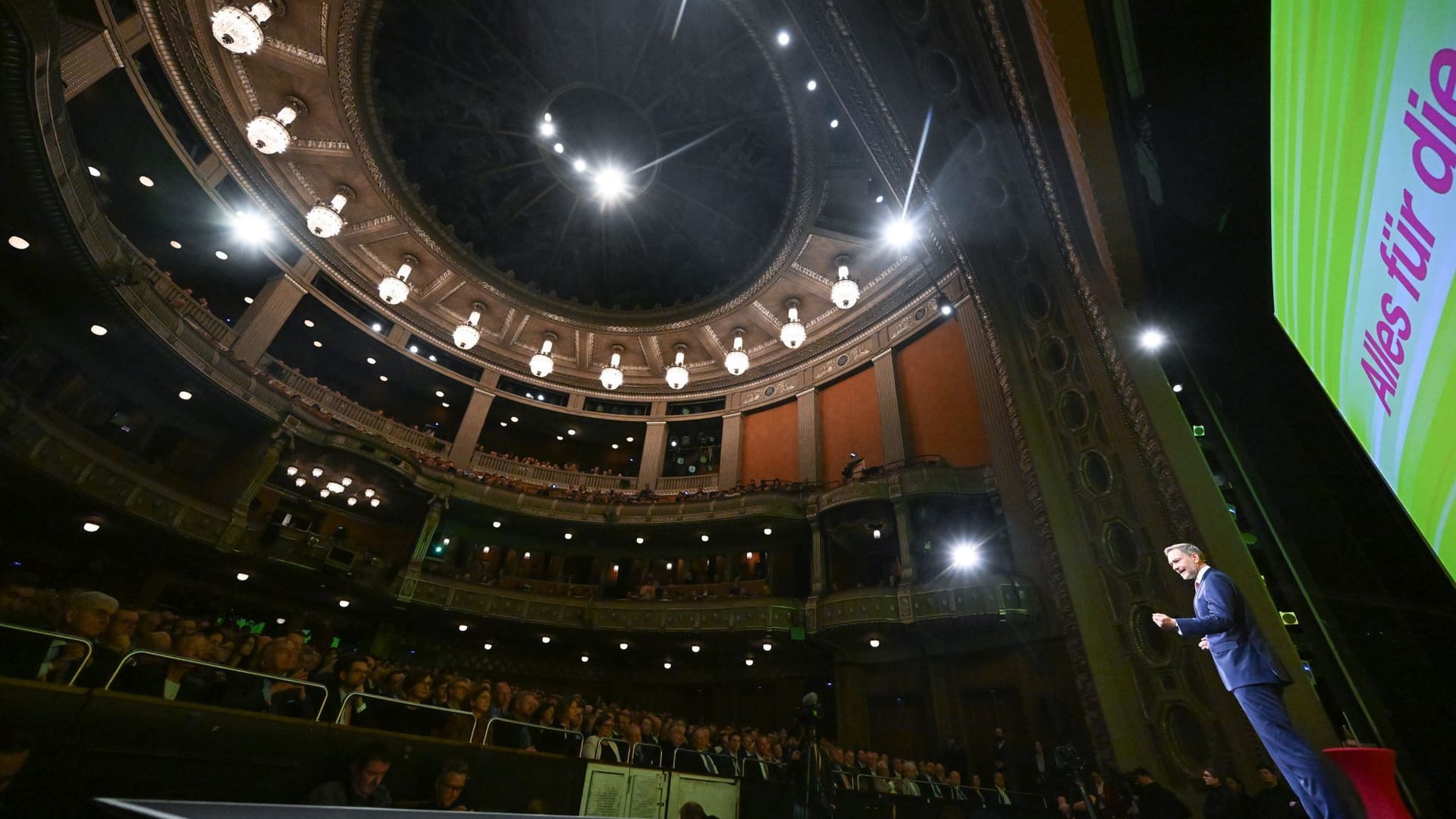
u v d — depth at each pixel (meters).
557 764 6.03
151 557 15.12
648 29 18.59
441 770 4.99
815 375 23.86
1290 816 6.65
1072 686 12.97
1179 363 9.12
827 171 18.81
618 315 24.91
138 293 13.47
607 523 21.59
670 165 21.47
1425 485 1.67
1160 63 6.38
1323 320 2.50
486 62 19.03
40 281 12.45
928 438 19.12
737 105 19.36
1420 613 4.94
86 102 14.38
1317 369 2.87
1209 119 6.39
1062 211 9.62
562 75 19.69
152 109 14.88
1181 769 8.80
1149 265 8.50
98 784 3.41
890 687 16.67
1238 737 8.39
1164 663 9.42
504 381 26.03
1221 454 7.77
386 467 19.30
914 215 12.70
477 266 22.86
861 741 16.27
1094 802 8.53
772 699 19.23
